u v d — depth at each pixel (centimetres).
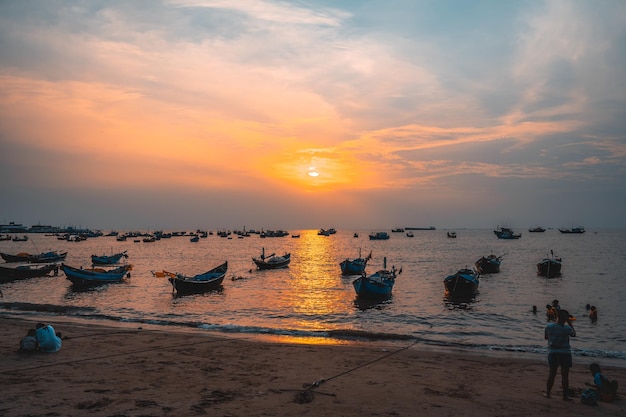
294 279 5331
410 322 2628
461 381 1291
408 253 11300
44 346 1481
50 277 5247
